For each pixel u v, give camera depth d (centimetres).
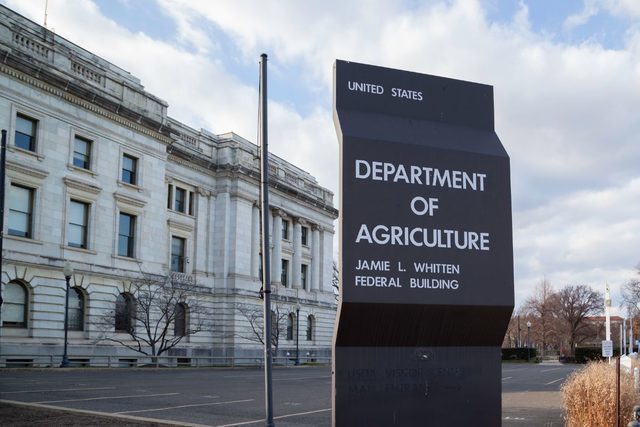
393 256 856
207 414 1612
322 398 2214
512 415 1742
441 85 947
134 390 2258
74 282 4669
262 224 1076
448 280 880
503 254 916
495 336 905
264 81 1125
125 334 5091
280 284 7244
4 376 2861
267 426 1016
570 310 11006
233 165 6581
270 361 1032
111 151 5141
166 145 5778
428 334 873
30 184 4409
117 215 5147
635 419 1020
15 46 4353
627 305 9862
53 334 4456
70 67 4812
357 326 838
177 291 5500
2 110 4238
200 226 6356
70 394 1995
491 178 930
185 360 5828
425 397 864
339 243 845
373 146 871
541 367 6512
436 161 902
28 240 4338
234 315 6297
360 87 903
